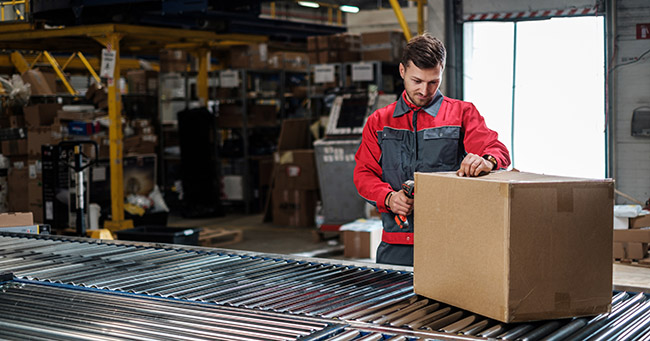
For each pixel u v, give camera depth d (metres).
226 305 1.87
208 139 10.58
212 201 10.62
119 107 8.59
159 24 9.48
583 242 1.60
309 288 2.04
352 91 8.85
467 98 6.86
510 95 6.79
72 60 14.35
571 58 6.54
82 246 2.88
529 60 6.68
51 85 10.44
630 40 6.19
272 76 11.53
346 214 8.17
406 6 12.45
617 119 6.31
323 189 8.22
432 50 2.50
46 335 1.63
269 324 1.66
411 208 2.48
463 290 1.69
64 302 1.94
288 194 9.55
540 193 1.54
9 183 9.31
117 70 8.59
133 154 9.88
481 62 6.85
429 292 1.83
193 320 1.71
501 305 1.55
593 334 1.53
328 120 8.93
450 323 1.66
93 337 1.59
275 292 2.00
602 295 1.63
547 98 6.67
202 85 11.04
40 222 8.86
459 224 1.69
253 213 10.98
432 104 2.70
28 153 8.96
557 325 1.59
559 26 6.54
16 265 2.45
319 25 14.20
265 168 11.10
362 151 2.83
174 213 11.18
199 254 2.65
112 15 8.54
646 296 1.93
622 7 6.16
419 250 1.87
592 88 6.48
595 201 1.61
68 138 8.84
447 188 1.73
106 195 8.91
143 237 6.51
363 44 9.24
